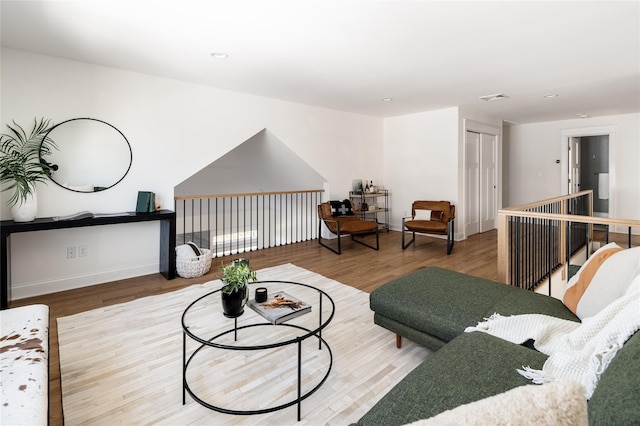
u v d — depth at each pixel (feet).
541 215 8.22
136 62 10.78
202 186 19.63
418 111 18.99
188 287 11.03
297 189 20.90
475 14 7.66
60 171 10.55
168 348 7.26
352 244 17.54
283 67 11.23
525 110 18.63
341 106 17.58
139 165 12.06
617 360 2.81
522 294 6.58
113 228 11.78
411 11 7.51
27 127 9.96
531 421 1.55
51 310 9.23
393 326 6.97
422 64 10.96
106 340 7.57
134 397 5.73
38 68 10.04
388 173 21.36
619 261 5.42
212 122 13.79
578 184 23.17
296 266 13.51
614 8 7.42
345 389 5.96
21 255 10.18
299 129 16.92
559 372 3.92
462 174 18.39
